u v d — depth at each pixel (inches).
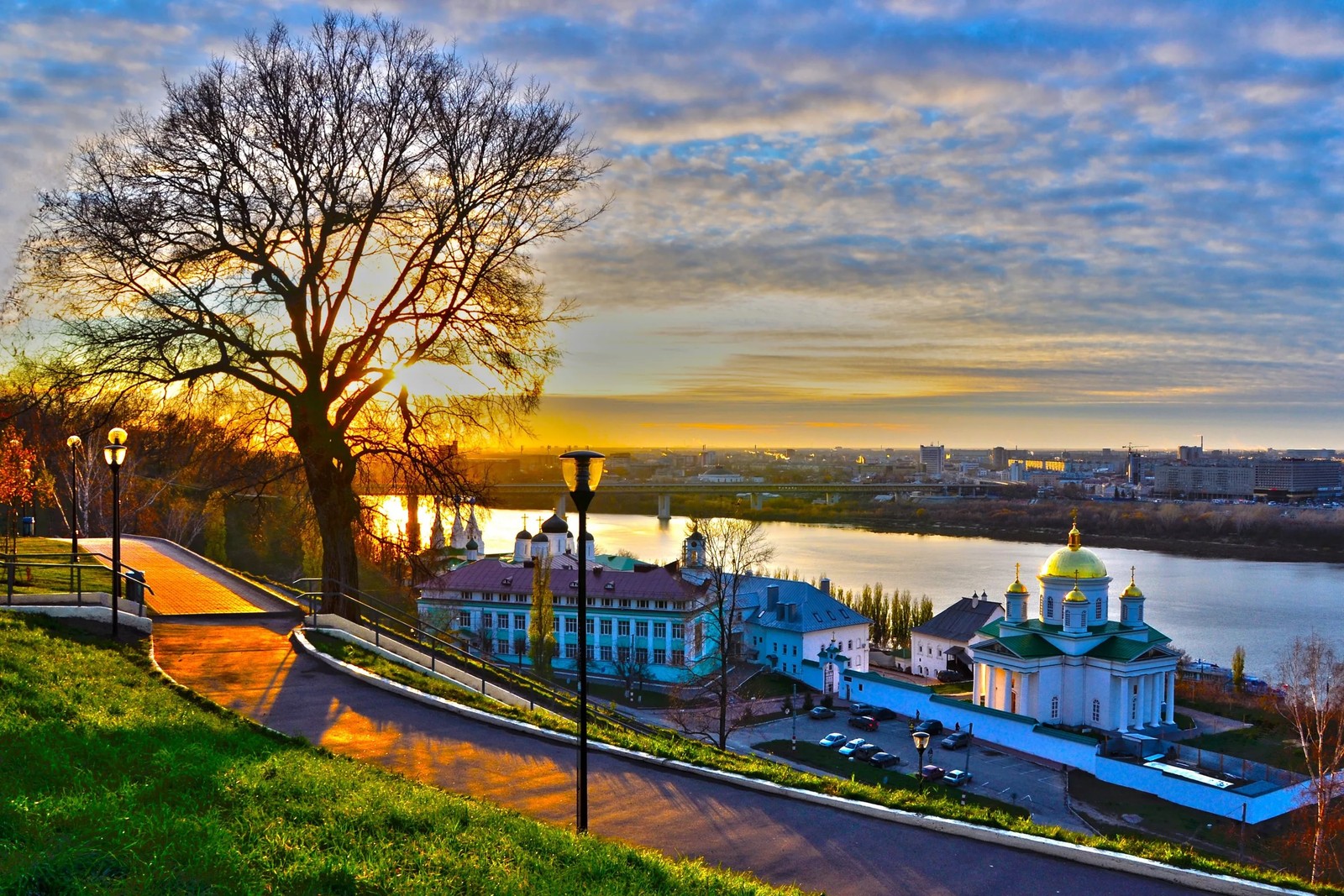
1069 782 2450.8
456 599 3791.8
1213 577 6535.4
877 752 2645.2
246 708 782.5
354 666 917.8
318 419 1062.4
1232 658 3885.3
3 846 376.2
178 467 1197.1
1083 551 3189.0
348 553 1101.1
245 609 1148.5
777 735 2881.4
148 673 794.2
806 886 566.9
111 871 378.9
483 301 1110.4
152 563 1514.5
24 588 1041.5
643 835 624.7
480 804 581.0
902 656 4416.8
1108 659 2972.4
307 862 426.3
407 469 1125.1
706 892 494.0
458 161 1035.9
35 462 1446.9
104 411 1023.0
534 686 1196.5
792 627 3868.1
